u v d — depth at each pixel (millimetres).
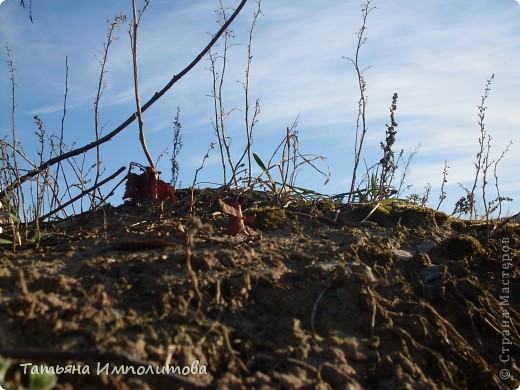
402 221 666
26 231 582
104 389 362
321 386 403
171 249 524
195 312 438
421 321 480
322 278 500
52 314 406
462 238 595
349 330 462
